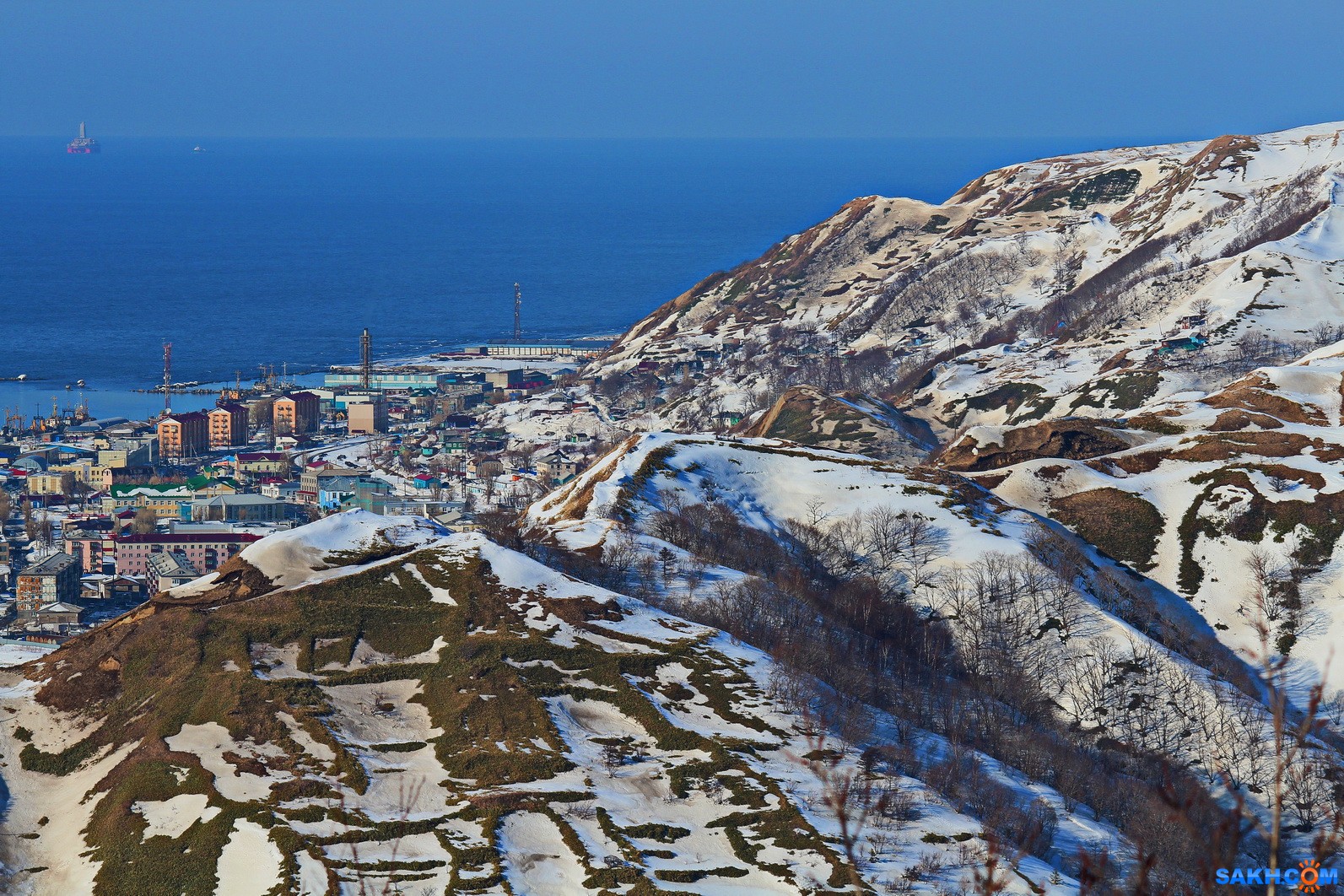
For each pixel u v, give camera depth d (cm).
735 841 15200
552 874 14538
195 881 14575
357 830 15300
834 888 14125
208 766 16925
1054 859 15488
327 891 14000
